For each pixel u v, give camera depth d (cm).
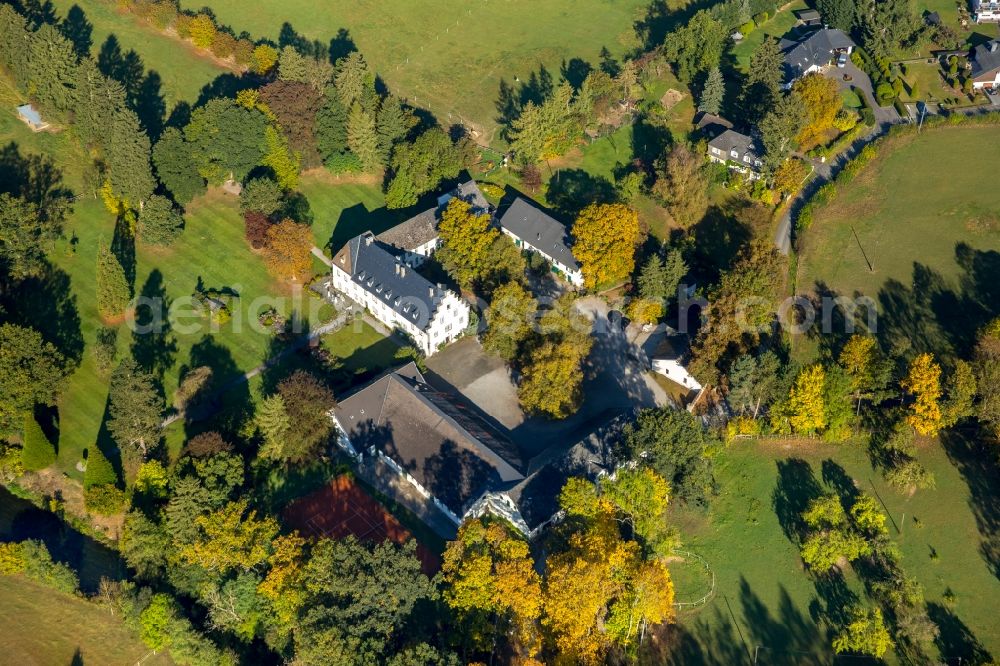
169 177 19000
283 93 19700
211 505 14288
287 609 13400
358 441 15625
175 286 18100
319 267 18762
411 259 18625
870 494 15500
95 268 18175
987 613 13938
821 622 14012
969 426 16225
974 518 15088
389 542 13462
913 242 19362
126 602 13712
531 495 14575
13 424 15600
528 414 16612
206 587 13900
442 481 14938
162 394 16412
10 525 15025
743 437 16425
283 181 19612
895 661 13512
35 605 14038
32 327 17025
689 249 19125
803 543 14900
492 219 19650
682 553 14900
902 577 13988
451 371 17275
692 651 13788
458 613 13350
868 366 16038
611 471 15288
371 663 12419
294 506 15200
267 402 15238
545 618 13050
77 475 15412
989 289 18250
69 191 19312
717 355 16388
